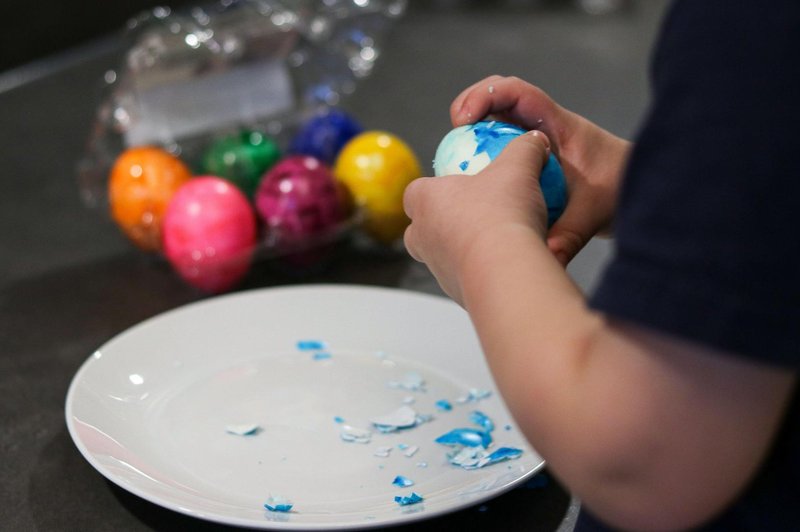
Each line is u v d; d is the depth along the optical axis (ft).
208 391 2.46
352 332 2.74
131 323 3.05
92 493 2.13
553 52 6.14
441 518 1.98
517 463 2.07
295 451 2.21
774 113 1.11
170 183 3.34
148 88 3.40
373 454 2.19
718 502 1.23
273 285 3.30
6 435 2.39
